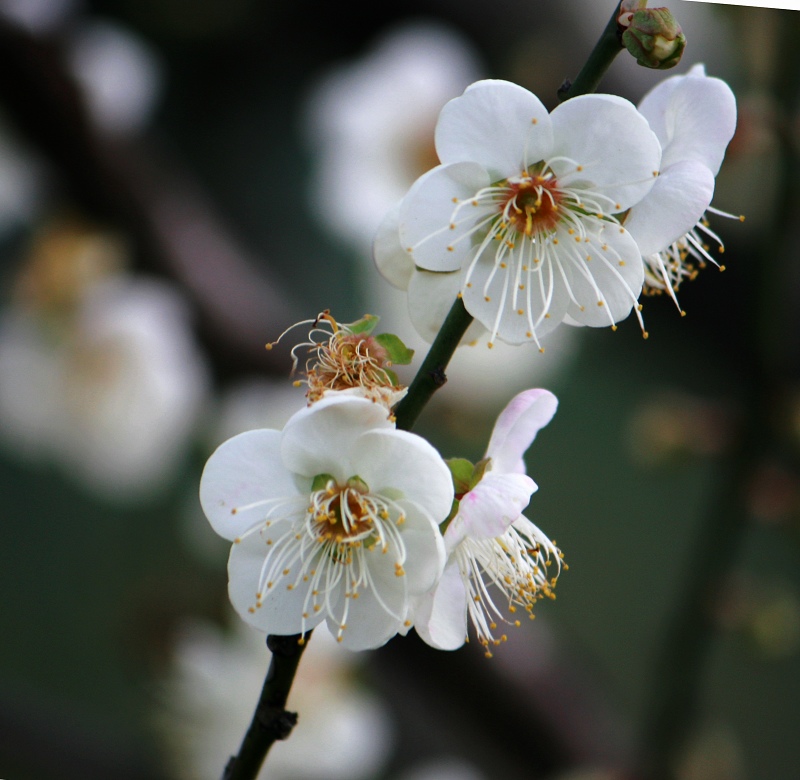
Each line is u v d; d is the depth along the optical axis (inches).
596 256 20.7
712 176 20.6
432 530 20.6
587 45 31.2
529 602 21.1
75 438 31.7
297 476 20.7
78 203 30.7
